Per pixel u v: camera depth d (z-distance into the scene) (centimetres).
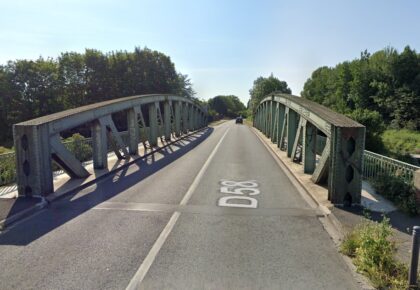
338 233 595
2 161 966
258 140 2692
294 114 1528
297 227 628
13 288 413
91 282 424
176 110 2777
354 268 459
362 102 4744
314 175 971
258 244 545
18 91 4647
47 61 4975
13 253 516
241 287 409
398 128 4056
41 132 827
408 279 396
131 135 1594
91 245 542
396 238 549
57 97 4894
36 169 812
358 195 733
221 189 944
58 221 667
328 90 6600
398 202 729
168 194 884
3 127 4575
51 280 431
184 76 7669
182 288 407
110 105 1299
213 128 4991
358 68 5009
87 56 5047
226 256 498
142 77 5416
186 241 557
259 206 771
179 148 2028
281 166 1357
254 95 9888
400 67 4622
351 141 727
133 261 482
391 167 870
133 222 655
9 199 796
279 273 445
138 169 1269
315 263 475
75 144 1345
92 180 1022
